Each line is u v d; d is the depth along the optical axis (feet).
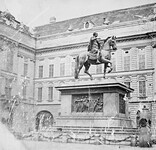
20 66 158.71
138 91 137.18
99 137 53.52
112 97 58.80
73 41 163.12
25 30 168.66
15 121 143.74
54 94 161.17
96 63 63.46
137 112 133.49
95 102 60.39
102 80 60.80
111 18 156.76
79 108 61.98
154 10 144.25
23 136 61.72
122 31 147.95
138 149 44.57
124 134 53.72
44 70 167.63
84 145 49.93
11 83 151.33
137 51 141.90
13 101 148.77
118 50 146.00
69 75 158.61
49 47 166.40
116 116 57.98
